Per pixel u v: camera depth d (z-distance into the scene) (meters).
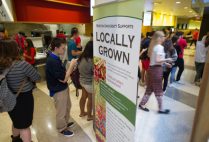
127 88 1.27
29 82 1.67
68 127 2.47
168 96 3.76
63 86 2.10
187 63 7.25
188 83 4.66
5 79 1.48
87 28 4.22
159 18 10.84
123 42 1.23
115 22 1.28
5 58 1.46
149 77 2.93
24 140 1.80
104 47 1.51
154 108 3.18
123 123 1.41
